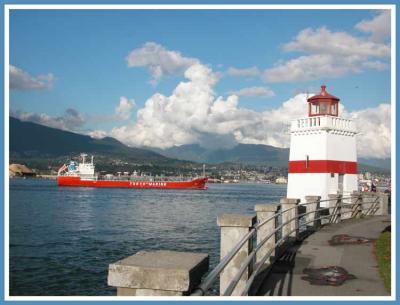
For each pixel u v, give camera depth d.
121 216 55.06
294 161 30.72
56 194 113.50
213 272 4.42
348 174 30.70
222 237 8.38
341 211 22.05
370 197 25.92
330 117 29.45
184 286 4.10
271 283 9.70
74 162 172.88
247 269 8.33
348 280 9.95
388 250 12.78
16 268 23.34
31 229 40.97
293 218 14.45
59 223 46.50
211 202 89.88
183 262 4.41
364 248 13.90
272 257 11.55
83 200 90.19
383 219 22.69
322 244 14.66
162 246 30.59
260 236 11.89
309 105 31.84
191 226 43.59
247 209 70.44
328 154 29.12
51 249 29.83
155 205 77.19
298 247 14.08
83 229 41.19
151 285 4.17
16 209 63.69
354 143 31.38
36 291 18.94
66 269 23.30
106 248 30.23
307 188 29.67
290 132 31.17
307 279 10.05
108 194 118.44
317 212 18.91
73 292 18.89
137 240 33.88
